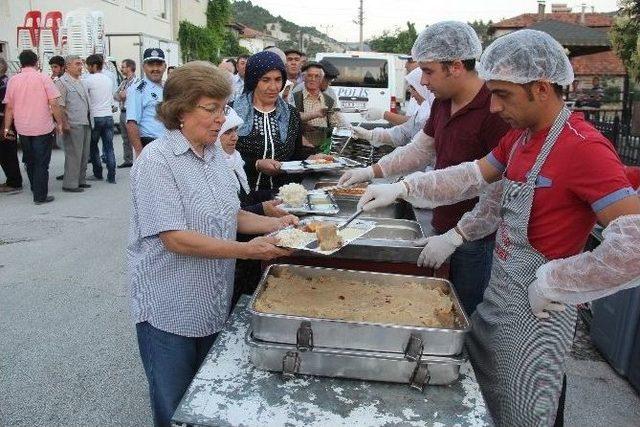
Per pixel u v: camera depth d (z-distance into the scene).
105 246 5.61
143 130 6.41
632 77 6.91
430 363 1.64
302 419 1.51
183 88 1.82
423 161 3.01
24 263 5.08
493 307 2.01
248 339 1.71
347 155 4.63
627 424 2.97
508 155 2.09
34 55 7.11
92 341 3.68
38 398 3.05
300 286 2.04
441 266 2.43
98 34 13.04
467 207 2.62
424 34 2.47
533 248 1.80
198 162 1.94
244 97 3.59
